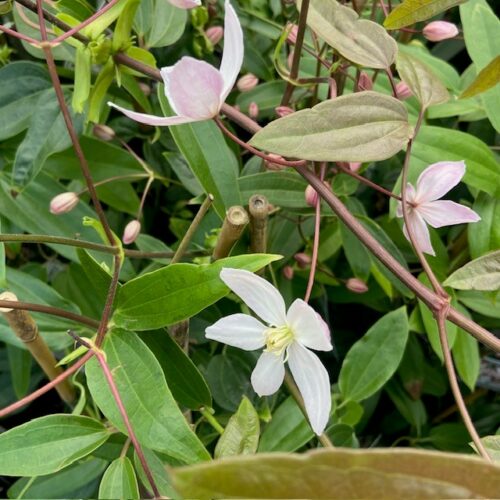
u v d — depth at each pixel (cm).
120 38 29
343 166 29
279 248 38
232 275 22
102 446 30
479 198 35
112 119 43
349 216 23
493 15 36
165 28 35
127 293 25
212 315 37
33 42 23
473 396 48
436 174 26
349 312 49
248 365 36
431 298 21
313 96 35
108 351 25
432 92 25
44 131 35
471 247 34
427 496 13
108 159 38
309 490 12
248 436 25
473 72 40
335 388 39
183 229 37
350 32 24
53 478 34
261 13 40
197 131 30
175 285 24
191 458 22
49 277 44
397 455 12
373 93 21
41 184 36
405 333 36
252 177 33
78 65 29
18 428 24
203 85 21
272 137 20
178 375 29
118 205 39
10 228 38
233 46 22
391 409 50
